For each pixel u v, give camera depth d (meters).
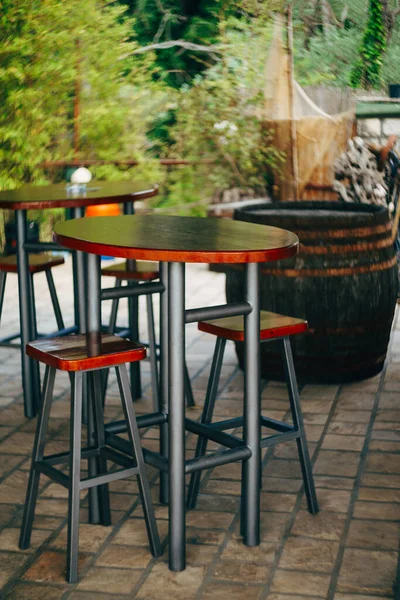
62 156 8.52
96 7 8.36
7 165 8.15
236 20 8.55
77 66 8.34
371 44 9.20
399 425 4.29
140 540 3.14
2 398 4.78
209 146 8.48
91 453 3.12
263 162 8.27
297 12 8.80
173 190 8.66
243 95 8.27
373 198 7.38
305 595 2.76
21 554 3.04
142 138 8.61
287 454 3.95
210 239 2.95
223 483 3.66
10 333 5.96
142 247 2.74
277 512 3.37
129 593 2.78
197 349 5.70
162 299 3.39
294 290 4.65
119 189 4.72
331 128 7.82
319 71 8.88
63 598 2.75
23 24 8.05
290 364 3.32
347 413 4.47
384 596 2.74
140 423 3.29
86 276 3.16
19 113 8.02
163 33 9.77
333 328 4.70
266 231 3.17
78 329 4.65
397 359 5.42
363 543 3.10
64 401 4.70
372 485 3.61
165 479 3.44
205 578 2.87
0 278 4.71
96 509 3.26
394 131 8.10
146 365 5.37
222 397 4.75
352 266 4.64
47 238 8.46
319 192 7.93
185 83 9.37
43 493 3.56
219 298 6.91
